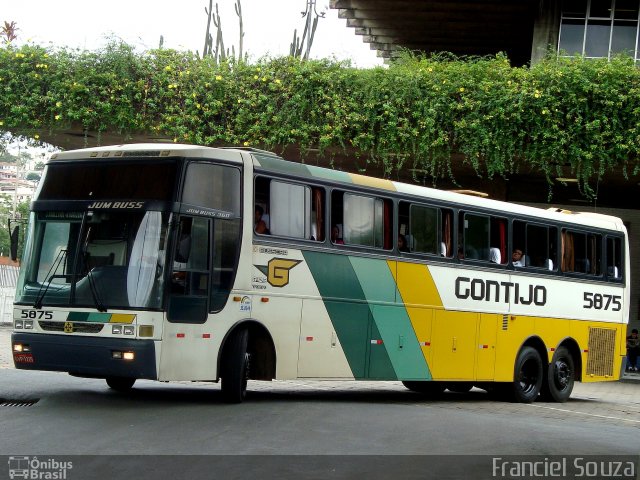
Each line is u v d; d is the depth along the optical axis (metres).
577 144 23.56
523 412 17.31
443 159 24.92
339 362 15.75
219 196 13.91
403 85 23.91
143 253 13.15
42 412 12.52
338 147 24.86
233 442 10.66
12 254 14.45
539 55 28.53
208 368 13.71
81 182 13.80
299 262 15.08
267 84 24.44
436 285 17.59
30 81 24.23
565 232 20.80
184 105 24.47
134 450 9.91
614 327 22.06
